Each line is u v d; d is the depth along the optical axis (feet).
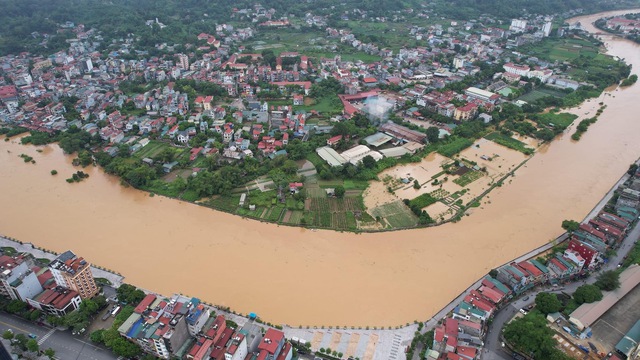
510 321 559.79
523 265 628.28
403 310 586.04
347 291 617.62
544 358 505.66
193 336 526.98
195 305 532.32
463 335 515.50
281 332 516.73
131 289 592.19
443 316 574.97
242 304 593.01
